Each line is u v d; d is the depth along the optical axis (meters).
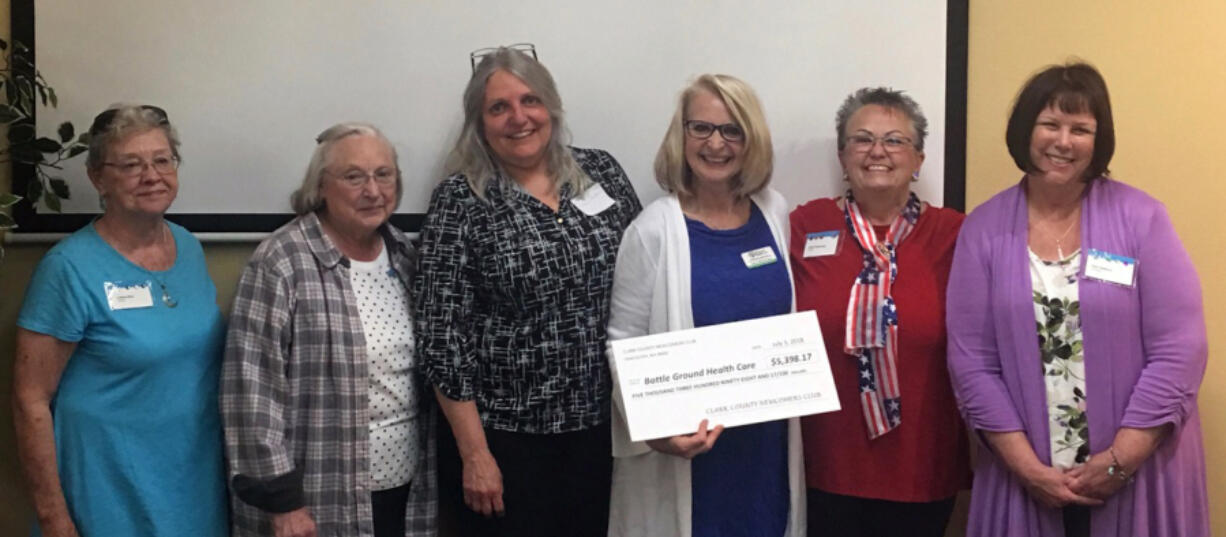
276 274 1.79
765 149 1.81
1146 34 2.14
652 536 1.88
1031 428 1.69
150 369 1.78
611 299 1.89
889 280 1.84
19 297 2.15
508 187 1.90
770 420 1.75
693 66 2.21
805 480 1.93
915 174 1.93
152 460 1.79
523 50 2.19
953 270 1.80
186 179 2.16
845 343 1.83
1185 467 1.69
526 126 1.87
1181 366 1.62
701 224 1.85
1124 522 1.68
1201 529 1.72
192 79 2.15
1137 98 2.16
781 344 1.77
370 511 1.84
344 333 1.81
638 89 2.21
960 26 2.19
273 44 2.16
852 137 1.87
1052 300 1.70
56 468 1.77
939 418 1.84
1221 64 2.11
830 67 2.22
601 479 2.00
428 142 2.20
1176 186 2.16
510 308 1.87
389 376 1.89
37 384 1.75
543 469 1.92
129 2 2.13
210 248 2.18
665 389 1.76
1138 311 1.67
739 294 1.82
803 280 1.92
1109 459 1.64
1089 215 1.72
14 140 2.03
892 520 1.86
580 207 1.93
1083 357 1.68
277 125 2.17
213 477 1.89
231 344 1.81
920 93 2.21
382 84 2.18
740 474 1.86
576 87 2.21
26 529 2.19
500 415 1.88
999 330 1.73
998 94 2.20
